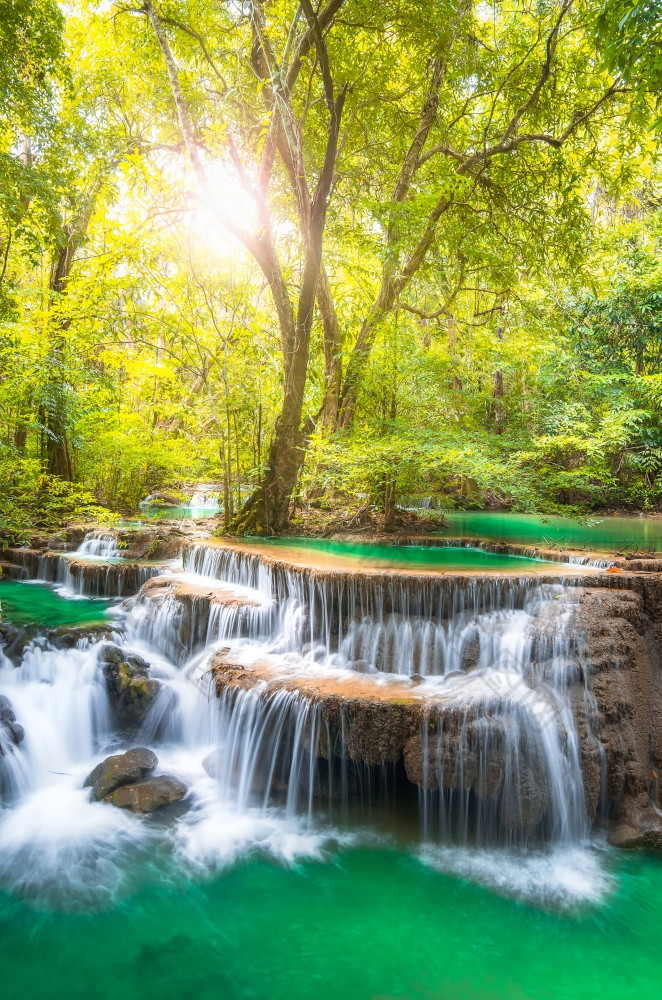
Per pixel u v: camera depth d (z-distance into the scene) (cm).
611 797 497
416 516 1126
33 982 354
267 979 357
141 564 923
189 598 718
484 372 1195
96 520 1238
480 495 1425
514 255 1259
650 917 408
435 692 521
